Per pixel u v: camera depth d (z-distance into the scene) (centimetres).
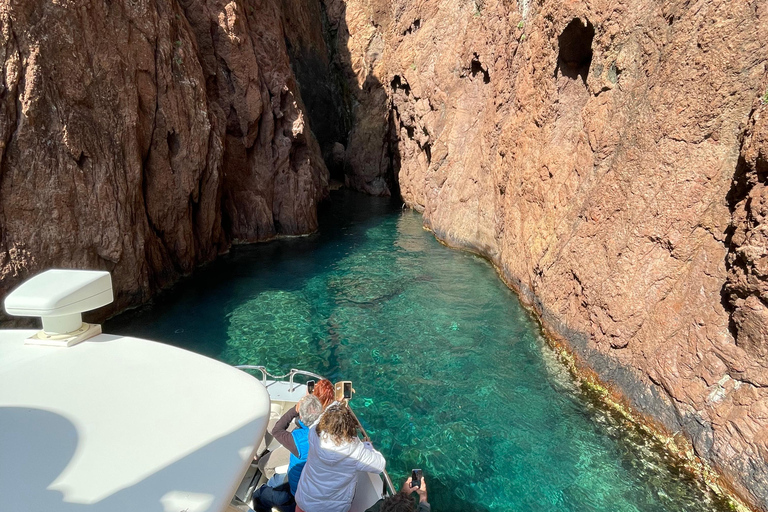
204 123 1244
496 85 1398
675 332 603
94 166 916
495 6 1445
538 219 1012
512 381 739
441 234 1606
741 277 504
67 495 176
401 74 2312
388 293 1116
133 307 1009
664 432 588
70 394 231
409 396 704
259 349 842
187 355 268
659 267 648
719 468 510
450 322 955
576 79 970
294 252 1469
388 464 564
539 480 539
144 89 1074
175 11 1256
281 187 1659
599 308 728
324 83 3062
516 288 1098
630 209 706
